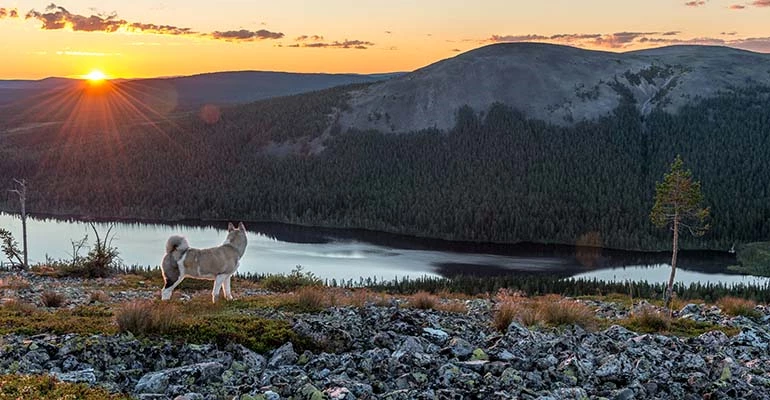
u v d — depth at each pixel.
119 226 197.00
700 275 136.88
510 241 186.62
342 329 12.02
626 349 12.18
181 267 16.28
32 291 22.14
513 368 10.25
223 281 17.27
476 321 15.52
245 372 10.12
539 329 14.24
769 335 15.22
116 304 16.97
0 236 38.03
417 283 85.75
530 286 92.25
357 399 8.81
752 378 10.69
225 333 11.53
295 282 30.80
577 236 184.50
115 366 9.97
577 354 11.38
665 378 10.39
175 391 8.95
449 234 191.50
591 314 16.27
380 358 10.66
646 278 129.88
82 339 10.76
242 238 17.30
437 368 10.30
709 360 11.80
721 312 20.47
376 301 18.72
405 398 8.80
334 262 138.25
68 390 8.23
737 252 161.12
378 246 170.75
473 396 9.09
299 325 12.04
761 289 94.12
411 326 12.71
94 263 32.88
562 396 9.23
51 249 136.38
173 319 11.82
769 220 178.12
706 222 180.25
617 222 189.25
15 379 8.54
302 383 9.22
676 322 16.92
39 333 11.61
